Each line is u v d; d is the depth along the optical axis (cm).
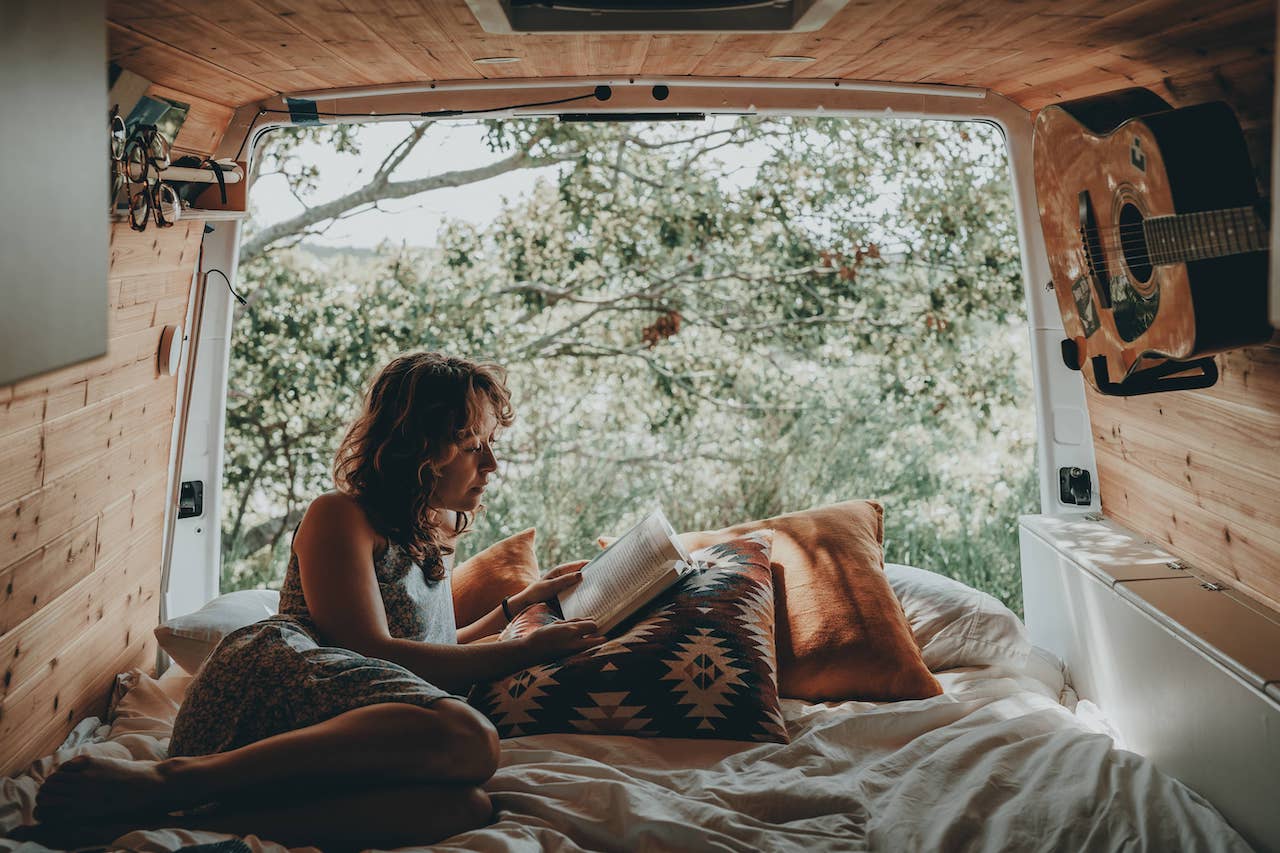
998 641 278
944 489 593
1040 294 324
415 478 224
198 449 321
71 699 244
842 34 244
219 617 268
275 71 269
